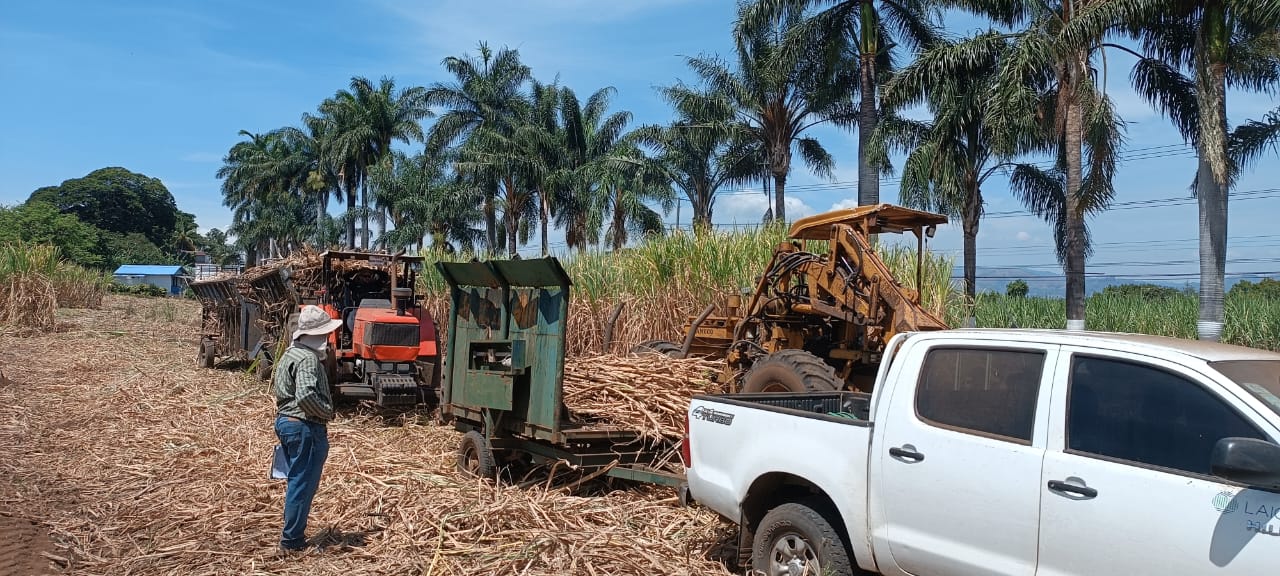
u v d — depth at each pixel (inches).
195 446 372.8
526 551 230.8
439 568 224.4
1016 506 160.7
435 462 343.3
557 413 281.7
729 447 220.7
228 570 229.9
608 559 228.4
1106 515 148.9
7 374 590.2
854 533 187.3
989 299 830.5
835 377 330.6
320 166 2738.7
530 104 1784.0
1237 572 133.2
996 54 855.7
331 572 226.5
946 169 896.9
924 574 175.5
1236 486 136.6
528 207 1782.7
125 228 4387.3
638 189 1456.7
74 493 306.8
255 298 591.8
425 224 2076.8
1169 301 819.4
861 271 366.6
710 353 445.1
